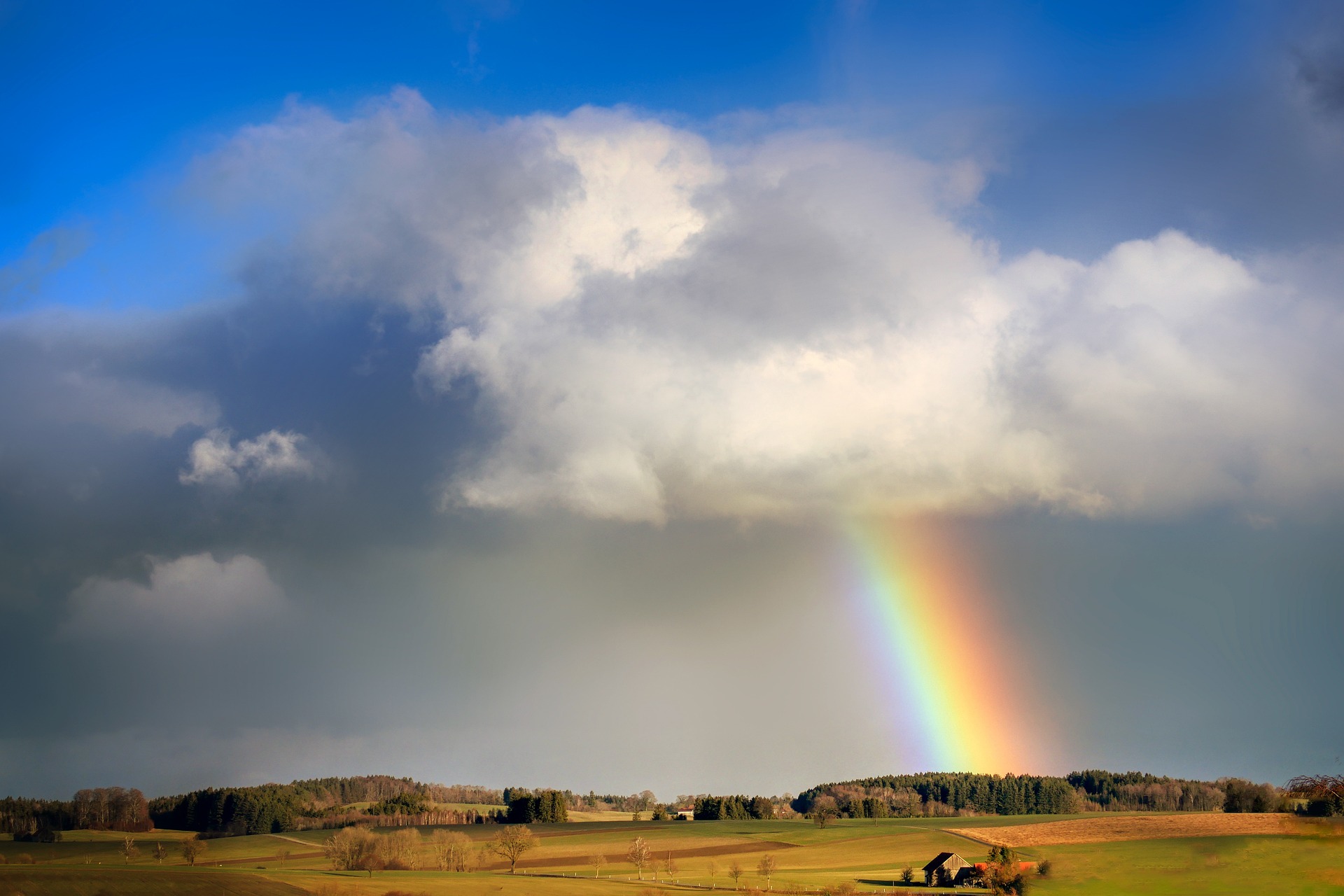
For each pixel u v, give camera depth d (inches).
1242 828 5004.9
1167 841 4771.2
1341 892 3287.4
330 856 6368.1
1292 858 3703.3
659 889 5017.2
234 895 4493.1
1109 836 5880.9
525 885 5123.0
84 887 4621.1
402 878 5354.3
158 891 4552.2
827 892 4872.0
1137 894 3567.9
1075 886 3846.0
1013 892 4055.1
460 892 4680.1
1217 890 3474.4
